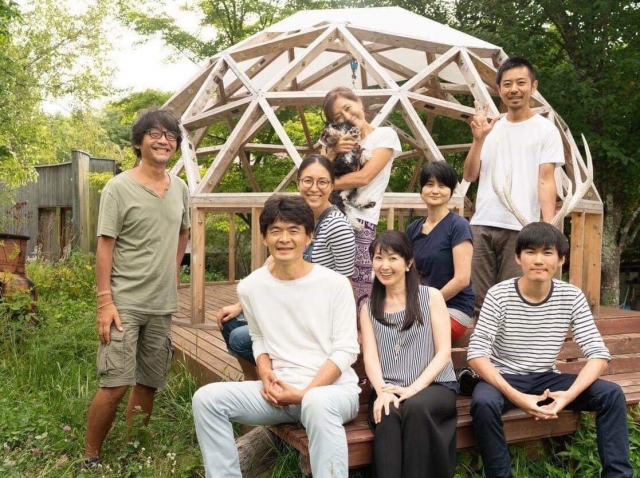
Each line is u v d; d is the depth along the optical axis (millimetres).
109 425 3238
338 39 6340
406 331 2898
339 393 2596
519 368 2996
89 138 17438
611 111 7332
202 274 5367
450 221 3264
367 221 3219
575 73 7211
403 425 2611
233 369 3893
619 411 2801
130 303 3234
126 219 3236
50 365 4609
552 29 8539
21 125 12797
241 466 3146
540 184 3625
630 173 7496
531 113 3758
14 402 3961
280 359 2773
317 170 2924
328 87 9398
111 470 3135
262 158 10156
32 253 13008
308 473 2766
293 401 2641
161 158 3248
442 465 2604
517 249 2951
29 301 5371
